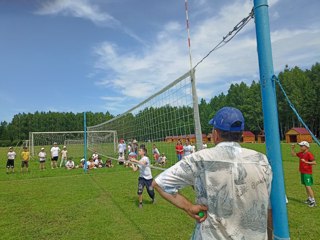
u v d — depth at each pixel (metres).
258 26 2.32
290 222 5.69
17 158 28.67
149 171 7.57
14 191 10.31
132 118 10.98
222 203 1.69
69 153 28.53
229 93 79.88
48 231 5.73
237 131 1.85
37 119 90.50
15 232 5.71
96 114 87.06
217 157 1.75
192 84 4.13
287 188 9.06
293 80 62.00
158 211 6.99
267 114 2.26
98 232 5.57
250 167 1.73
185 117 4.85
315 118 58.41
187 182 1.81
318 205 6.95
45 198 8.93
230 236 1.67
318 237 4.91
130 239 5.16
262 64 2.29
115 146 18.53
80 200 8.48
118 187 10.60
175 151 5.77
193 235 1.84
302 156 7.07
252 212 1.70
